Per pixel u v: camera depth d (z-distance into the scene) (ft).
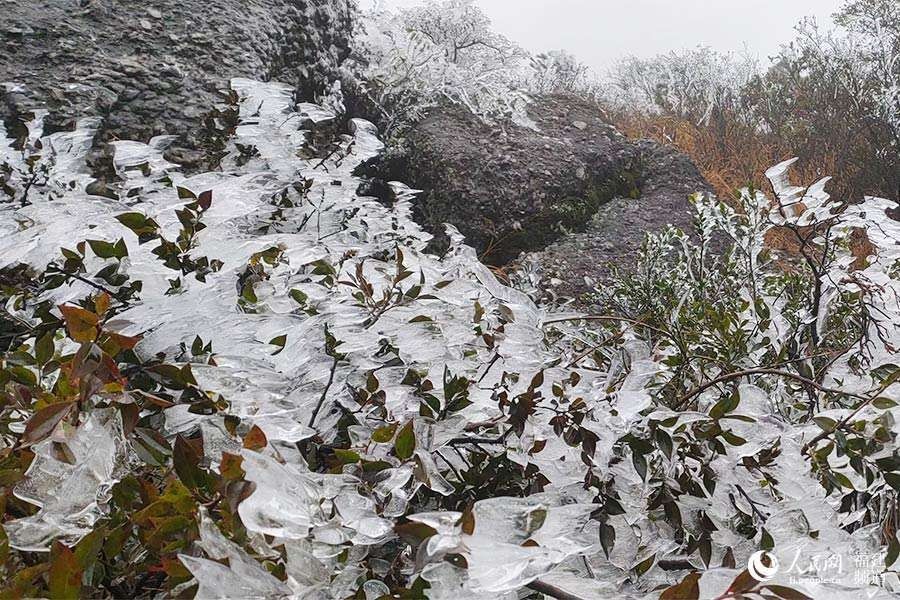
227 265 4.48
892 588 3.33
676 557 4.18
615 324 9.25
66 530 2.74
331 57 15.01
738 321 7.20
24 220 4.93
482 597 2.63
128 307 4.42
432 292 4.92
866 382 5.43
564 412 4.17
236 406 3.09
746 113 27.55
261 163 7.08
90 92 10.21
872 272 6.75
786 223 7.02
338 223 7.05
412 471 3.46
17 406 3.21
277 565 2.79
